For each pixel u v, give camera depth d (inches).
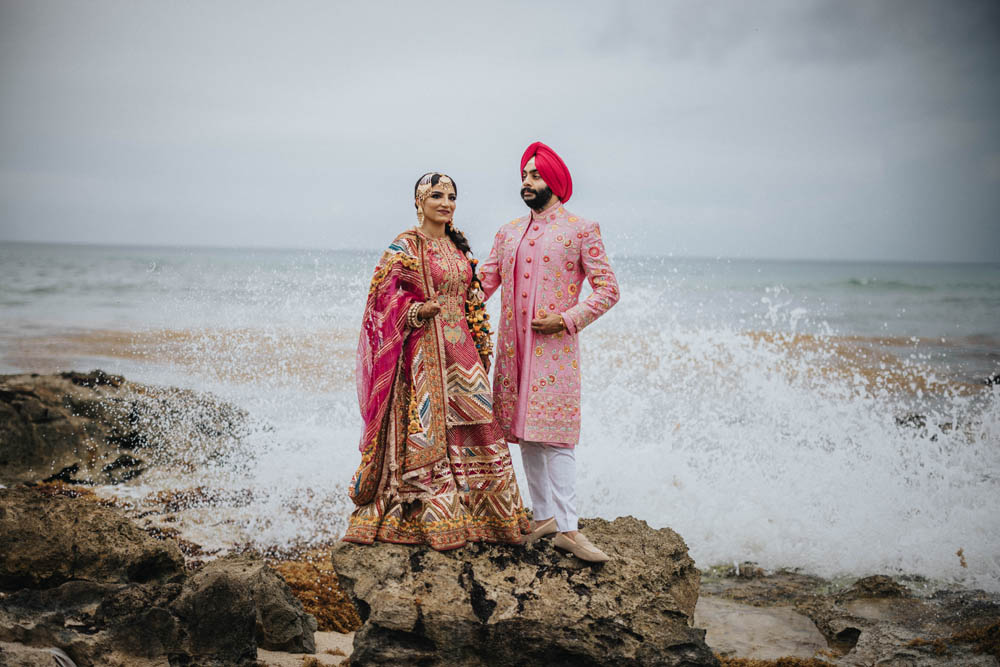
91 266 1668.3
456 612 137.6
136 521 266.7
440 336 148.4
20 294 1103.0
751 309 1087.0
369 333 146.9
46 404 331.9
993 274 2182.6
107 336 644.1
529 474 155.1
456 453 149.9
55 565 157.9
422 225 150.2
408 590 140.3
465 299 153.4
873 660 179.3
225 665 145.9
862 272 2170.3
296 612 163.8
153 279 1306.6
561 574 148.8
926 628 196.9
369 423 146.7
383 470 149.6
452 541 147.1
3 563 156.3
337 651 167.0
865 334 866.8
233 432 359.6
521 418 149.9
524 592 143.1
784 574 241.6
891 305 1259.8
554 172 150.6
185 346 533.3
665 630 141.3
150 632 142.3
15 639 139.5
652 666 136.7
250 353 483.2
